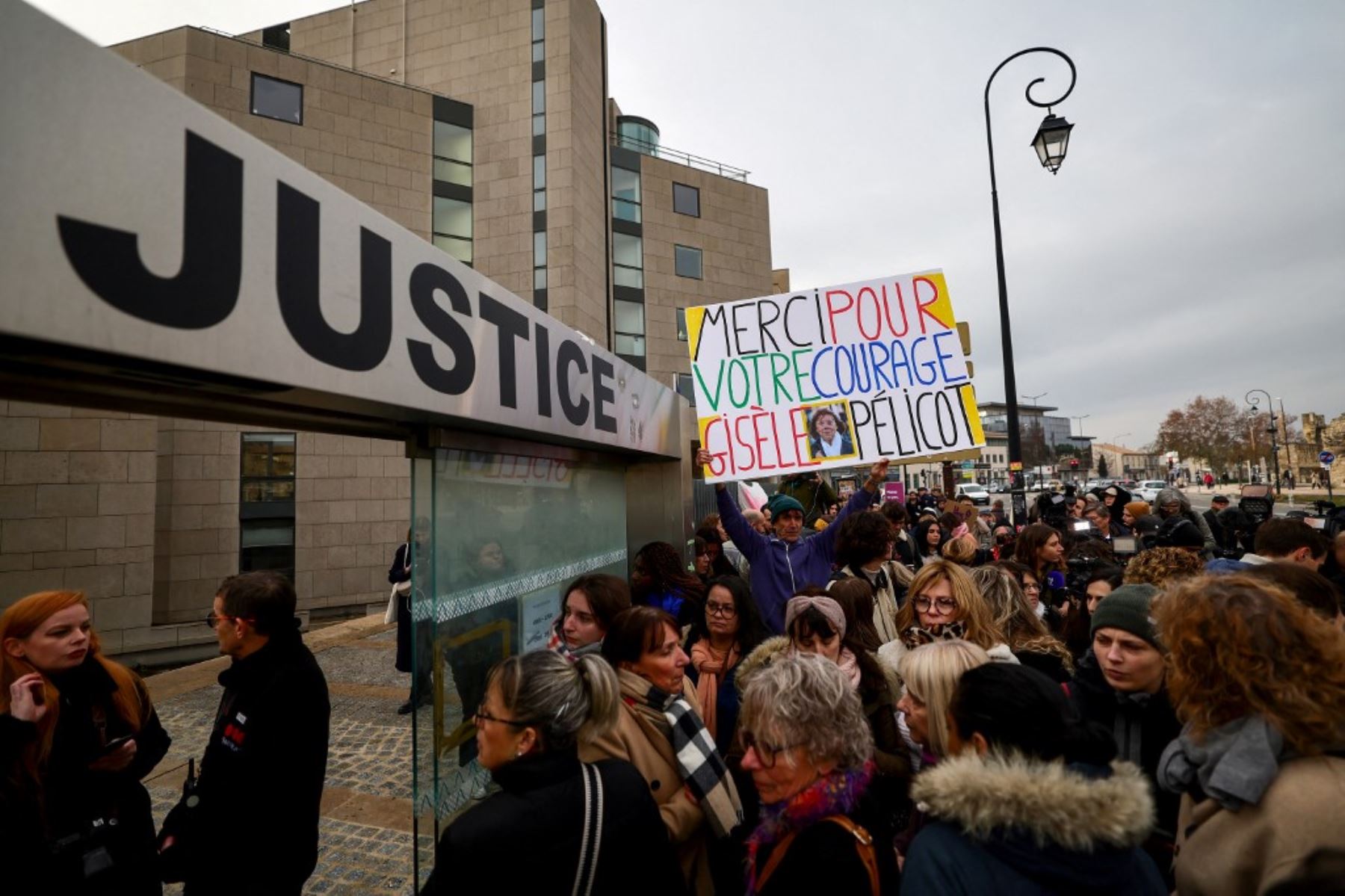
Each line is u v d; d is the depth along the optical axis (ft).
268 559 51.16
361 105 59.21
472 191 65.41
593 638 7.97
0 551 33.83
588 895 4.25
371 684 20.54
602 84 75.66
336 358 4.68
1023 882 3.49
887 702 7.36
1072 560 11.98
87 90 3.13
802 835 4.45
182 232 3.58
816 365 12.80
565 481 11.41
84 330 3.05
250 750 6.23
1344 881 3.57
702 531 14.60
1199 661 4.39
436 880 4.16
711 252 85.30
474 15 67.97
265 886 6.07
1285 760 4.03
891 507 21.31
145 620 37.11
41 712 5.54
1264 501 26.40
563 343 8.84
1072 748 3.84
